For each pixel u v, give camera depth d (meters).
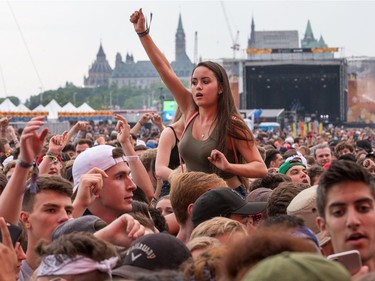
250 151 8.15
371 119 93.50
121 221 5.82
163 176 8.85
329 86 89.94
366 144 25.47
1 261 5.18
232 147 8.17
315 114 89.81
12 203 6.16
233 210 6.88
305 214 6.44
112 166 7.39
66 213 6.66
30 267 6.66
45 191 6.62
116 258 5.06
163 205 8.57
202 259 4.72
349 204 4.96
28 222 6.64
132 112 72.94
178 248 5.10
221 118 8.14
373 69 93.75
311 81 89.38
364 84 94.06
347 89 94.06
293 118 84.31
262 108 89.38
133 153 9.19
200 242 5.59
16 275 5.35
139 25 8.47
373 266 4.99
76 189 7.57
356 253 4.71
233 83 88.25
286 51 94.56
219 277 4.55
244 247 3.85
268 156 15.17
